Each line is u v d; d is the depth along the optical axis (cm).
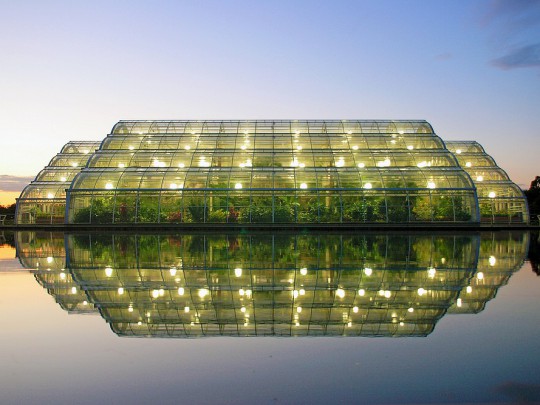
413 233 3994
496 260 2025
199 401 597
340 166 4866
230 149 5094
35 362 742
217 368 711
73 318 1015
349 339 857
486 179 5434
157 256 2167
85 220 4597
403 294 1261
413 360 743
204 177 4638
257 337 871
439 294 1262
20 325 959
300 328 930
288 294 1263
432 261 1980
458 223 4566
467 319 998
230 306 1122
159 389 634
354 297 1223
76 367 720
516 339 852
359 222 4491
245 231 4203
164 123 5612
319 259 2039
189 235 3706
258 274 1611
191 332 905
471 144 5900
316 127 5556
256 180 4603
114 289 1345
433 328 927
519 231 4416
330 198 4531
